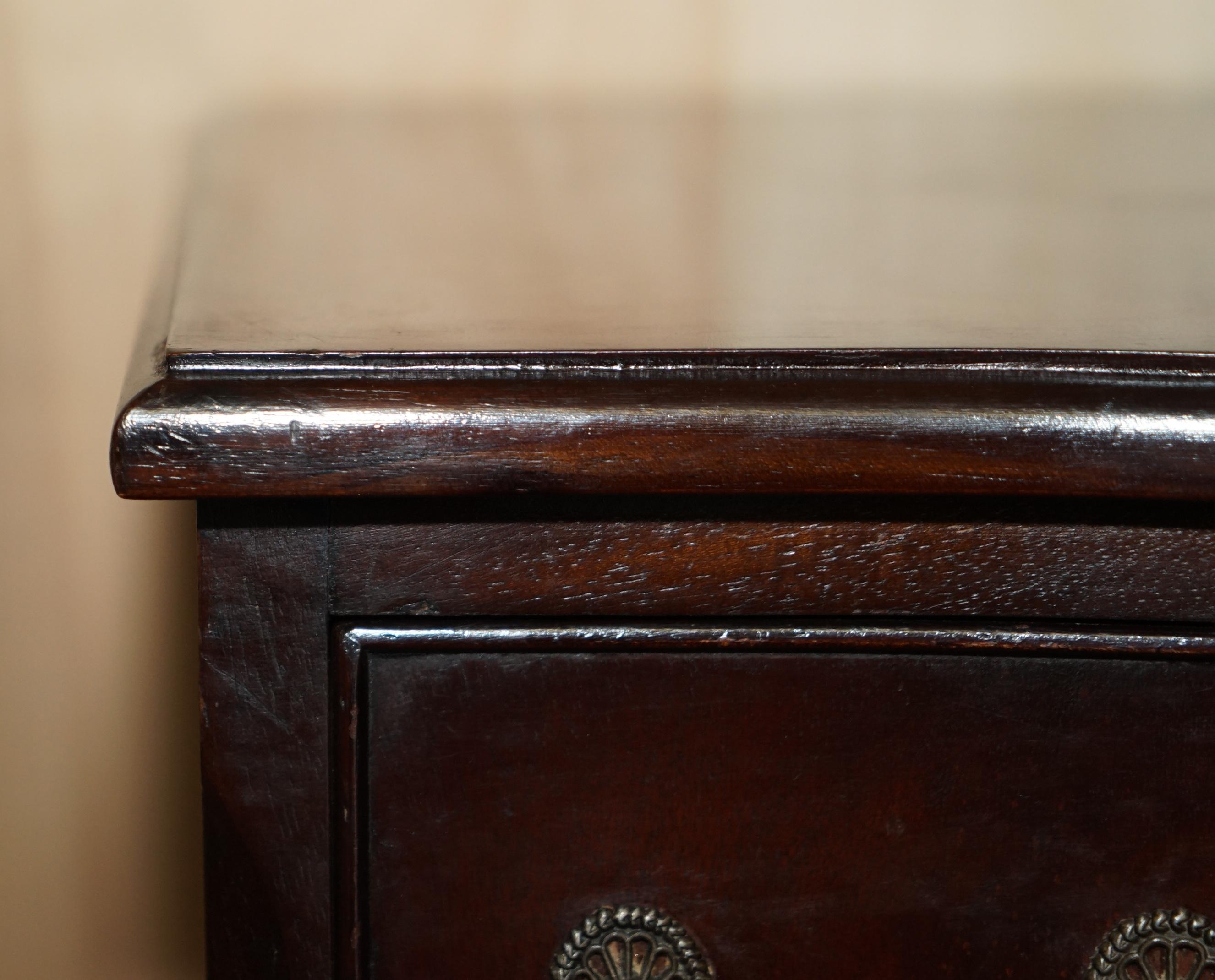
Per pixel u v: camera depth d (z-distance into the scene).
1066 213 0.64
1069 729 0.50
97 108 0.74
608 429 0.49
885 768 0.50
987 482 0.49
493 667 0.50
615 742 0.50
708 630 0.50
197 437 0.48
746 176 0.75
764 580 0.50
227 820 0.50
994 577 0.50
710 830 0.50
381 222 0.63
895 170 0.75
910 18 0.77
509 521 0.50
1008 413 0.48
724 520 0.50
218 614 0.50
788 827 0.50
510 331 0.51
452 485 0.49
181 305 0.53
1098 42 0.77
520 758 0.50
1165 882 0.50
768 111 0.77
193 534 0.77
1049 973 0.51
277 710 0.50
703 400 0.49
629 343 0.50
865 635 0.50
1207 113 0.79
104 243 0.75
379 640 0.50
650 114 0.76
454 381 0.49
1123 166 0.72
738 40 0.76
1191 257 0.59
